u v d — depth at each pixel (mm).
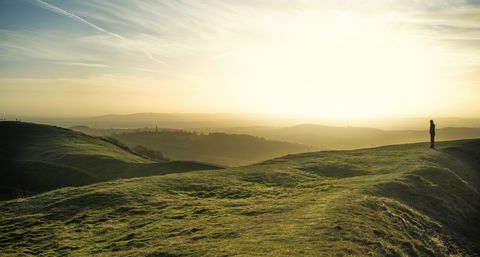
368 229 22953
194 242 22438
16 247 27094
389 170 46438
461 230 31766
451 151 60594
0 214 35000
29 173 83188
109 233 27812
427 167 45688
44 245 26969
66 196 38406
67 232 29031
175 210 31672
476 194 42688
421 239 25766
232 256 18344
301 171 48000
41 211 34656
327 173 47969
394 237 23344
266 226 23969
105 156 95688
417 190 36750
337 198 30094
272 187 39719
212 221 27391
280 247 19078
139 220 29875
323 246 19062
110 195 36812
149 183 40719
